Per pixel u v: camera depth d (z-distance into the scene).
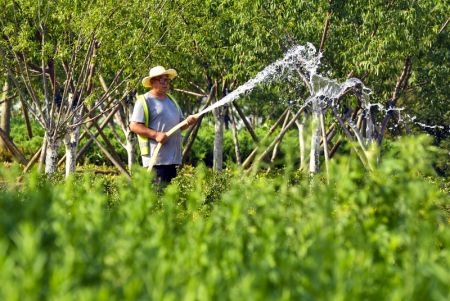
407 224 9.63
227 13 43.25
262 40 42.47
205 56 46.84
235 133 53.03
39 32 40.50
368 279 7.94
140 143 19.25
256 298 6.79
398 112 52.69
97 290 7.12
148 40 38.50
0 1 37.47
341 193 10.26
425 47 44.16
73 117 41.53
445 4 42.53
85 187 12.79
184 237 8.96
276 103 56.53
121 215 10.11
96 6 37.03
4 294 6.41
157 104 19.27
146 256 7.75
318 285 7.36
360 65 41.94
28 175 13.15
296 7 42.12
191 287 6.81
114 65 39.31
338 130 48.25
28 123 64.94
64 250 7.76
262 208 10.81
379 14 41.16
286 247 8.95
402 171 10.53
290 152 12.33
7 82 52.53
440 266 8.25
